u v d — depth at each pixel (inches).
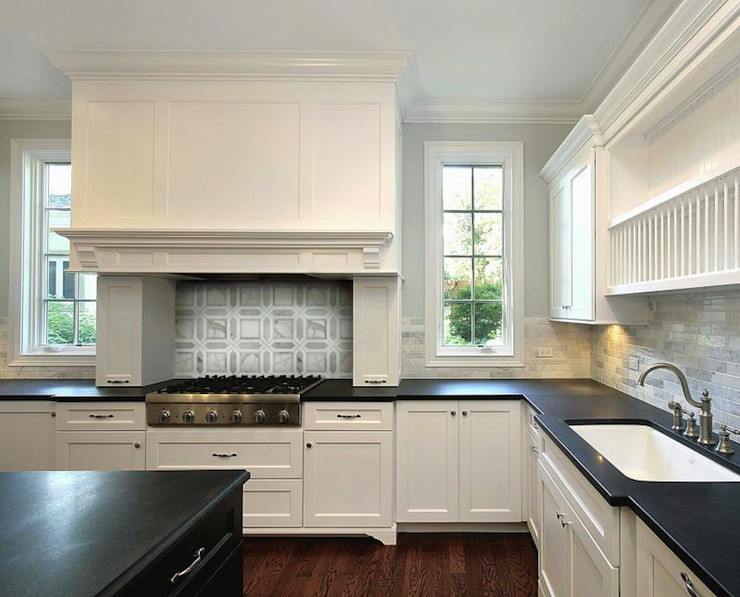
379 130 101.8
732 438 67.1
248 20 88.0
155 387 111.3
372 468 98.5
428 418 101.0
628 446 77.7
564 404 90.4
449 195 131.1
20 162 128.8
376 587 84.0
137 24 89.7
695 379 76.9
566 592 62.1
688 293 78.8
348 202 101.9
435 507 101.1
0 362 127.3
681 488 47.4
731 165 52.9
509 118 125.6
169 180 103.0
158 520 40.1
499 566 90.4
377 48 97.3
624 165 87.9
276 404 98.0
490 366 125.0
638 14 85.7
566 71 107.0
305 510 98.6
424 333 125.5
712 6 53.6
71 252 102.3
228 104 103.0
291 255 101.1
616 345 107.4
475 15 86.2
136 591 33.9
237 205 102.6
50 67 107.2
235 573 49.8
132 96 103.3
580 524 56.0
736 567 32.4
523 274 125.5
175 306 127.6
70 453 99.7
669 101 70.4
